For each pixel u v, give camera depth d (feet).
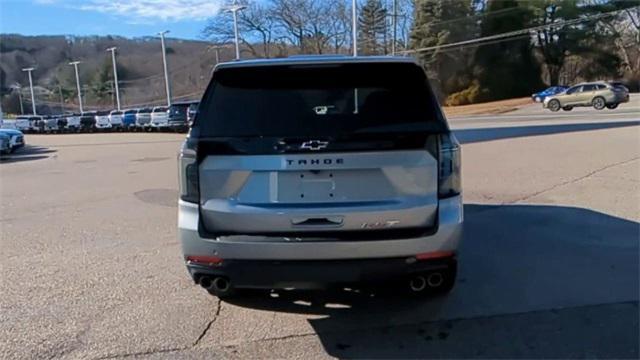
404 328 11.43
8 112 305.12
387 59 10.97
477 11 185.37
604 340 10.63
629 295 12.80
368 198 10.40
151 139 85.56
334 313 12.27
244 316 12.21
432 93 10.98
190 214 10.71
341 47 187.01
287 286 10.65
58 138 105.09
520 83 180.86
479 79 181.88
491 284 13.70
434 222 10.44
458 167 10.74
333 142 10.29
